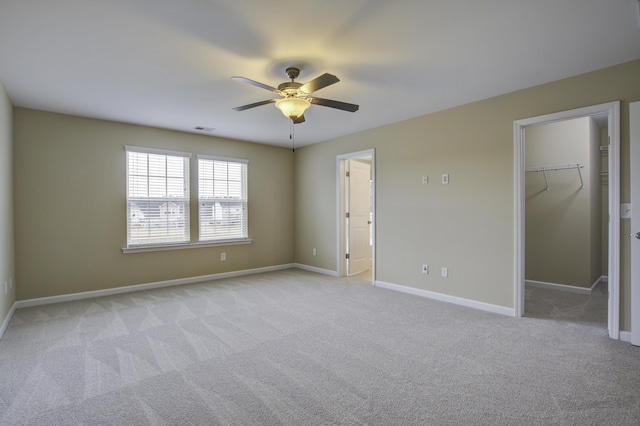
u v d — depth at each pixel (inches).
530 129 195.9
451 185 159.3
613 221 114.3
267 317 138.1
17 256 151.6
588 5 79.2
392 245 185.9
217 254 216.7
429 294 168.1
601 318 136.6
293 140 229.9
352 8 80.0
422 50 102.0
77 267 166.9
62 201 163.0
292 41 96.0
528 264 196.5
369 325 128.7
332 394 81.4
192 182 204.8
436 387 84.4
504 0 77.3
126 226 180.7
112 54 102.8
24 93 135.2
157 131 191.5
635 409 74.9
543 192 191.8
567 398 79.3
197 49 100.1
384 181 189.9
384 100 147.9
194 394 81.5
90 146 170.4
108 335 119.0
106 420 71.7
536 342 112.0
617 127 112.9
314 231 241.4
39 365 96.4
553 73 119.6
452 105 155.3
